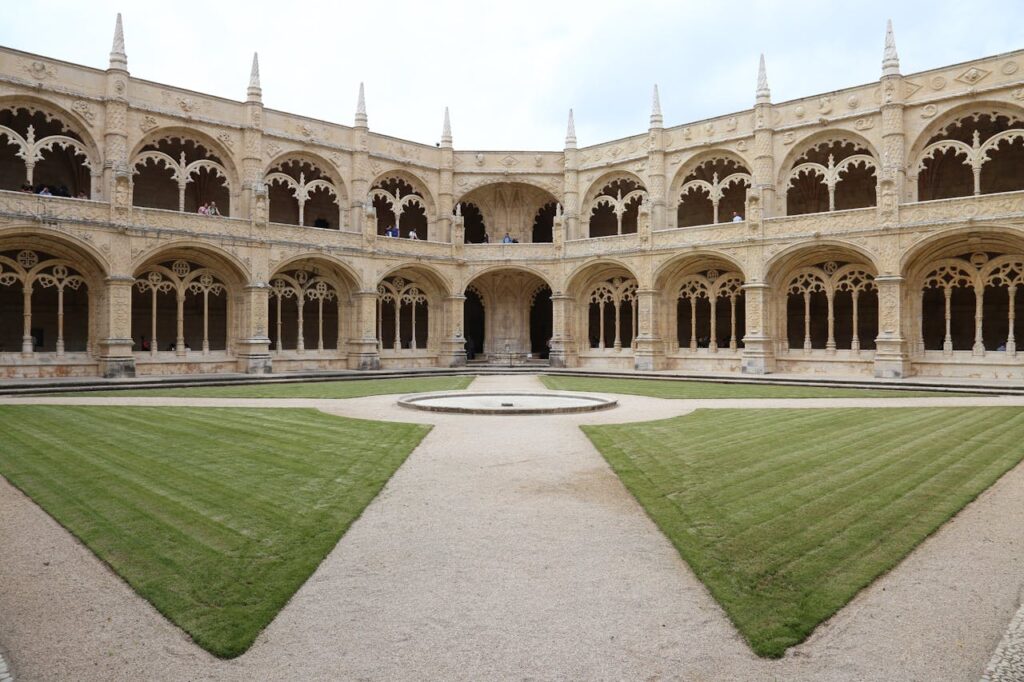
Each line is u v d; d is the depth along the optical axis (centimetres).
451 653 521
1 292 3375
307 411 1867
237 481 1021
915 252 3008
